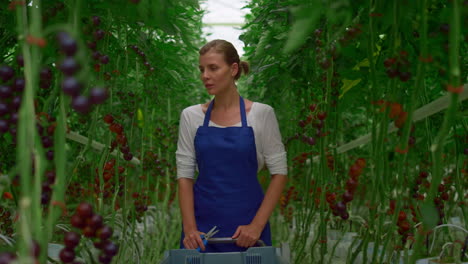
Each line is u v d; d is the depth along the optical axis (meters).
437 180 0.81
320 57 1.25
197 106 2.17
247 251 1.71
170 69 2.46
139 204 2.25
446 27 0.90
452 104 0.74
